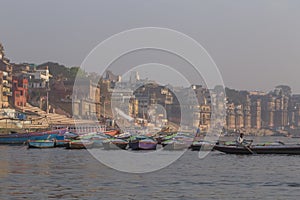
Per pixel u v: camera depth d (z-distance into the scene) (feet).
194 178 154.71
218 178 155.43
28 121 497.05
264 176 162.40
